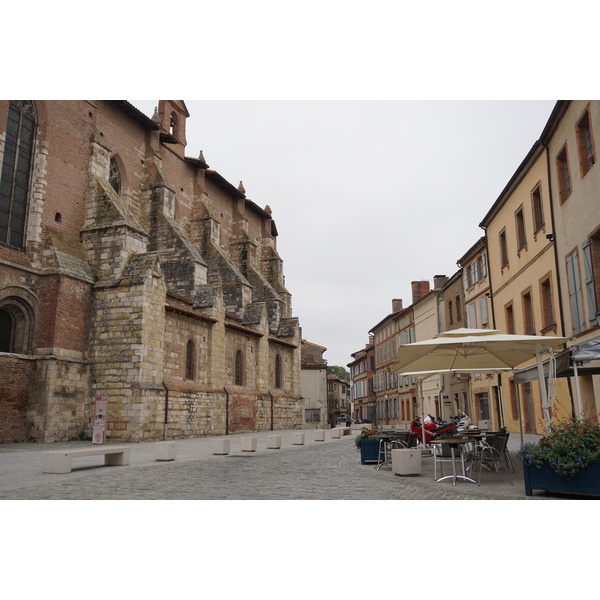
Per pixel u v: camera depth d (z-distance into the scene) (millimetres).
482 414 33031
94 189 26016
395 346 58656
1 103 22250
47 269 22953
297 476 11852
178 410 25688
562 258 18891
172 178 37938
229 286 38000
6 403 20703
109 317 23828
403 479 11180
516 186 24234
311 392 61719
